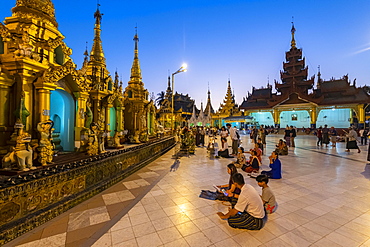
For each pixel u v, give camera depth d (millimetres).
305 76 36625
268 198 4234
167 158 11281
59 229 3584
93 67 8562
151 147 10500
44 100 5105
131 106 12430
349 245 3145
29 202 3566
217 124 47094
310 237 3357
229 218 3689
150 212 4293
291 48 38562
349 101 30688
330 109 33375
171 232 3514
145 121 13781
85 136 6488
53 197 4102
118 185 6188
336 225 3756
